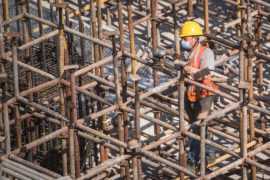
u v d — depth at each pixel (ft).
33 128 99.40
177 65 84.94
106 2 141.59
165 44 143.64
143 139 124.57
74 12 137.28
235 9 146.92
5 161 84.33
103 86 103.71
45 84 89.15
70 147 85.10
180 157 89.45
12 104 96.78
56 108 104.01
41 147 104.88
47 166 102.58
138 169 87.81
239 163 89.86
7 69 102.99
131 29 97.76
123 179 98.32
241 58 86.58
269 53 128.47
